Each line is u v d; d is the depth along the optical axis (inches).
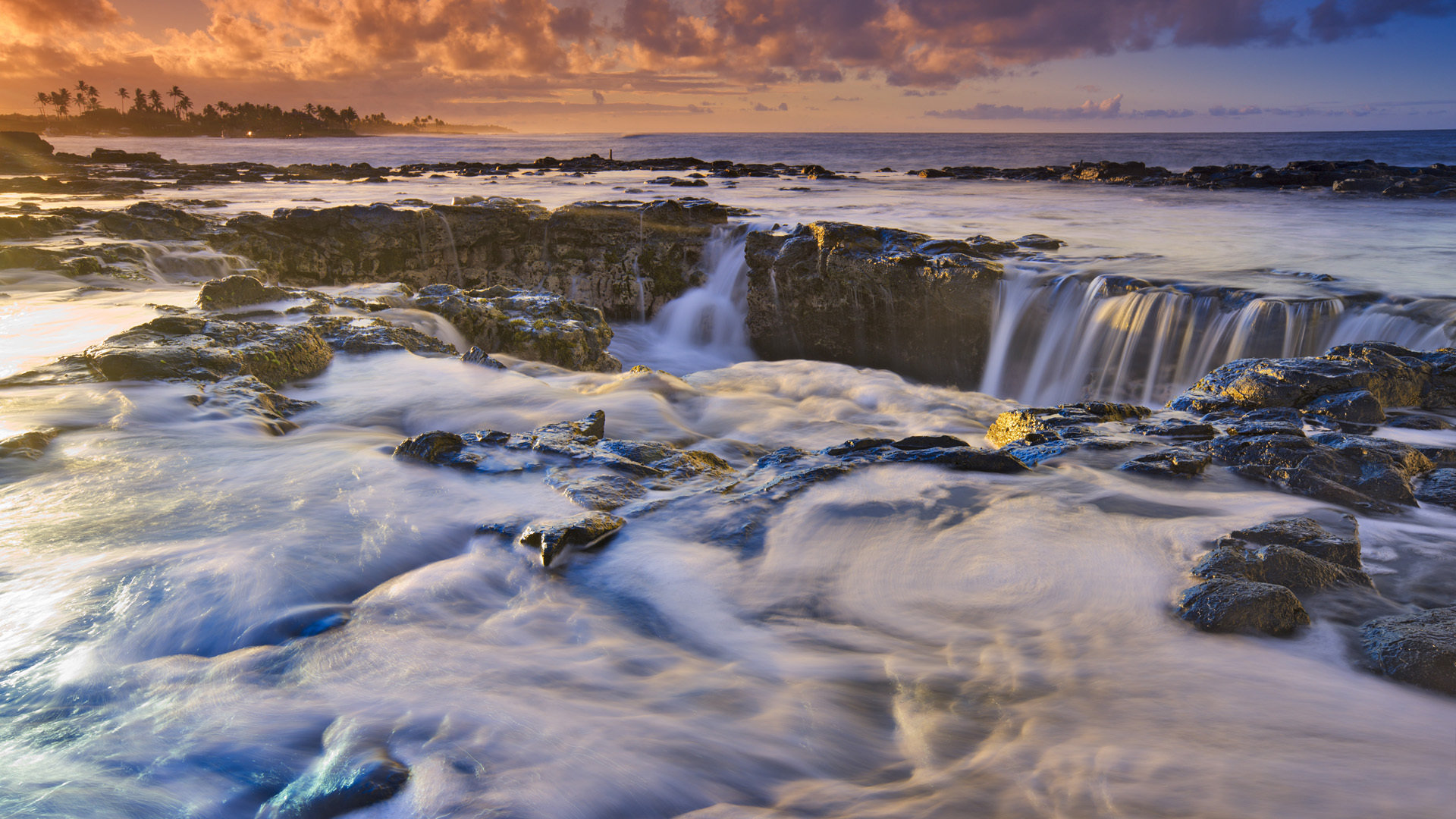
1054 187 1701.5
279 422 280.4
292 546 178.1
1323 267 637.9
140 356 303.3
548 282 874.1
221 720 119.6
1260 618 143.4
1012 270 637.3
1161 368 554.9
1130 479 216.2
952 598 158.1
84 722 118.6
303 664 135.2
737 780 108.3
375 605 154.9
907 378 716.7
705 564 173.6
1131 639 142.9
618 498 206.1
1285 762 109.6
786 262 748.6
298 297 470.9
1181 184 1694.1
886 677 133.1
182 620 146.7
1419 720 119.5
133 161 2529.5
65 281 556.1
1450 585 162.9
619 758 111.3
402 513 199.5
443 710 122.2
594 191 1583.4
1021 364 634.8
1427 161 2716.5
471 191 1579.7
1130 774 107.3
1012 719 121.0
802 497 203.9
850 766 111.6
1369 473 212.8
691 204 867.4
